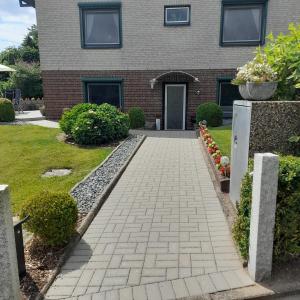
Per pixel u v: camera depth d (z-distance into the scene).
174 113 14.83
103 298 2.90
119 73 14.66
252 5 13.56
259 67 3.86
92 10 14.28
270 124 3.67
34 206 3.66
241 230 3.38
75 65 14.71
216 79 14.25
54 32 14.48
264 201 2.84
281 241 3.05
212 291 2.93
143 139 10.34
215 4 13.71
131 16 14.16
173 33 14.14
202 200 5.25
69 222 3.72
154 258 3.51
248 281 3.04
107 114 9.97
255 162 2.90
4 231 2.49
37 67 29.19
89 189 5.71
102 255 3.61
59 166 7.51
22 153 8.45
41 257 3.56
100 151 8.69
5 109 14.03
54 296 2.95
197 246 3.75
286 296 2.88
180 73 14.02
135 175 6.69
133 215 4.70
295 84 4.52
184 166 7.34
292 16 13.48
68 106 15.04
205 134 9.14
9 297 2.59
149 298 2.88
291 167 2.91
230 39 14.01
